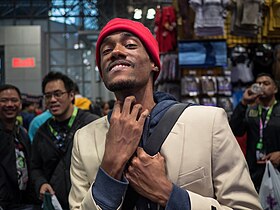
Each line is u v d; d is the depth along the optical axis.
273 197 2.67
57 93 2.70
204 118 1.19
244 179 1.17
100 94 17.56
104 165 1.11
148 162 1.11
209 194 1.16
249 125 3.28
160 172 1.11
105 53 1.23
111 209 1.07
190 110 1.21
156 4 10.80
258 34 4.84
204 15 4.45
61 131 2.72
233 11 4.69
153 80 1.31
